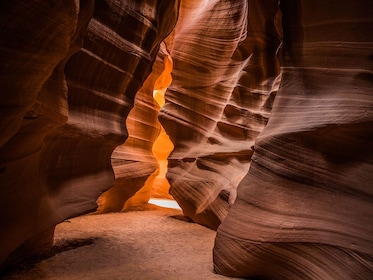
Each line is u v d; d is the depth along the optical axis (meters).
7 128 2.89
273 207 4.60
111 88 6.40
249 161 8.20
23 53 2.68
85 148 5.84
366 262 3.40
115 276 4.65
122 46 6.34
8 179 3.64
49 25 2.80
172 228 8.50
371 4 4.16
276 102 5.21
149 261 5.52
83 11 4.20
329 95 4.41
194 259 5.82
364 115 3.90
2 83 2.62
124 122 6.97
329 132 4.19
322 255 3.81
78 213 5.48
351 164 4.04
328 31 4.57
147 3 7.07
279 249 4.30
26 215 4.17
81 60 5.45
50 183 5.01
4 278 4.25
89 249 5.98
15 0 2.40
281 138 4.75
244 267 4.71
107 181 6.61
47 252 5.47
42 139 4.10
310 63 4.79
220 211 7.93
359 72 4.17
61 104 4.21
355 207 3.79
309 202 4.24
